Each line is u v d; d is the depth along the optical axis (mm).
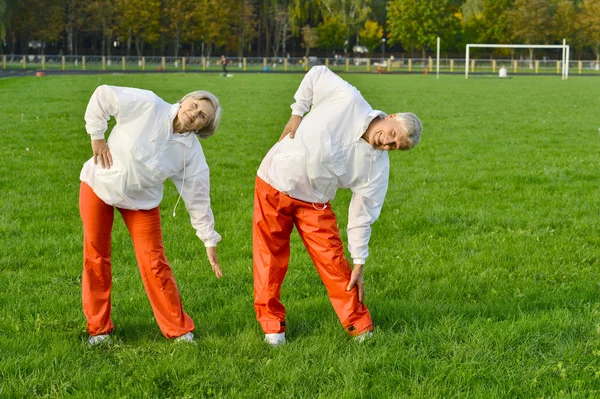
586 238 7422
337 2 87438
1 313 5133
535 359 4340
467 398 3887
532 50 88938
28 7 74500
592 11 85812
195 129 4254
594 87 40031
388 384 4035
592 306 5258
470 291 5785
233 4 84438
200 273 6133
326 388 4008
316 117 4434
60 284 5859
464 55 90625
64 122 17844
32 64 64500
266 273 4598
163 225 7773
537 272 6285
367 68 72375
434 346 4535
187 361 4270
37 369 4180
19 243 6969
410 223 8023
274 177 4480
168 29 81125
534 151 14016
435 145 14883
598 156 13211
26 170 10938
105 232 4477
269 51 98750
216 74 54688
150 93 4289
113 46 91562
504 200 9328
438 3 85625
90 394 3908
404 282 5988
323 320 5020
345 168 4418
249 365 4293
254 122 18938
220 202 9102
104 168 4277
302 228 4602
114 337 4664
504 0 88062
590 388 4023
